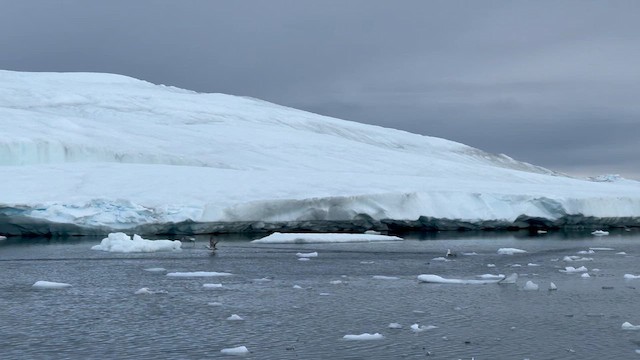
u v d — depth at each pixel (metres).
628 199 66.12
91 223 49.25
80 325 23.91
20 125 70.31
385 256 42.41
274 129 90.50
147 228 50.47
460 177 81.06
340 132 100.94
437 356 20.44
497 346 21.44
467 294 29.31
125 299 28.14
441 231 61.34
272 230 55.50
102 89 99.06
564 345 21.55
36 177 55.53
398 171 79.06
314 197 53.94
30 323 24.16
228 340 22.11
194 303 27.45
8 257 40.16
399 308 26.59
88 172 57.66
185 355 20.56
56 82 102.19
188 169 60.88
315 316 25.31
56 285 30.80
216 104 100.56
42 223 49.00
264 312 25.92
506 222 60.12
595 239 55.34
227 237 53.22
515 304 27.30
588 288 30.73
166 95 101.25
